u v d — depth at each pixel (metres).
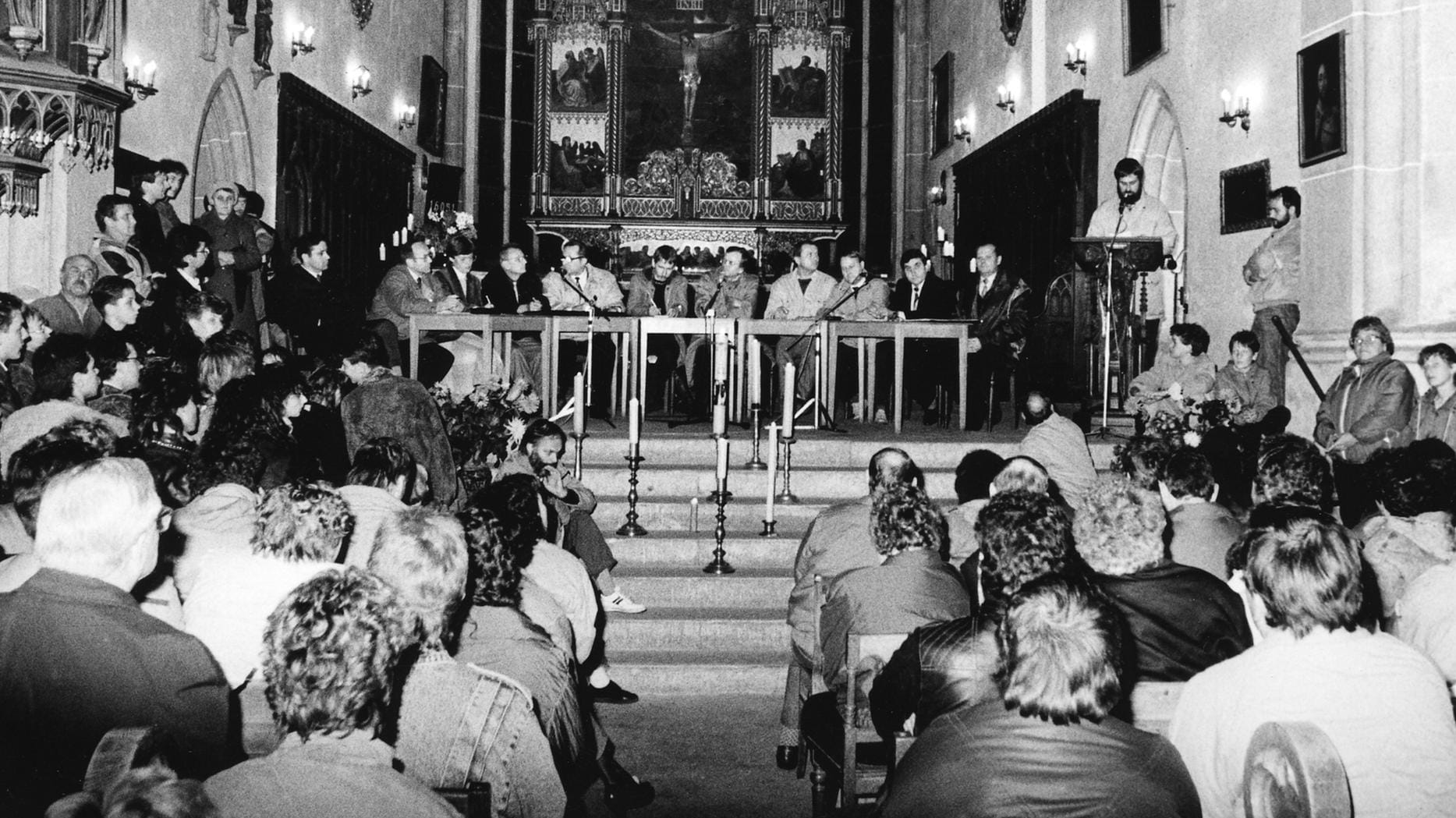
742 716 7.61
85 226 10.30
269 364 8.52
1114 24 15.84
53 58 9.71
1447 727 3.26
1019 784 2.90
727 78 25.11
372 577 2.89
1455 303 10.26
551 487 8.22
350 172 18.75
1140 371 14.38
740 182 24.78
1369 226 10.41
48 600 3.21
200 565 4.23
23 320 6.44
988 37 20.70
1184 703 3.48
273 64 15.79
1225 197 12.93
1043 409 8.90
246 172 15.07
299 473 5.84
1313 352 10.82
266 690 2.79
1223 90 12.94
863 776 4.90
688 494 10.20
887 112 24.92
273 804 2.60
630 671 8.04
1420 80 10.27
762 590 8.87
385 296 11.99
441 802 2.75
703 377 12.84
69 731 3.14
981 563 4.05
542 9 24.83
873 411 13.70
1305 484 5.67
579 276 13.77
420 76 22.64
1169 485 5.78
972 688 3.69
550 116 24.67
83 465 3.34
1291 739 2.89
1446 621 4.29
